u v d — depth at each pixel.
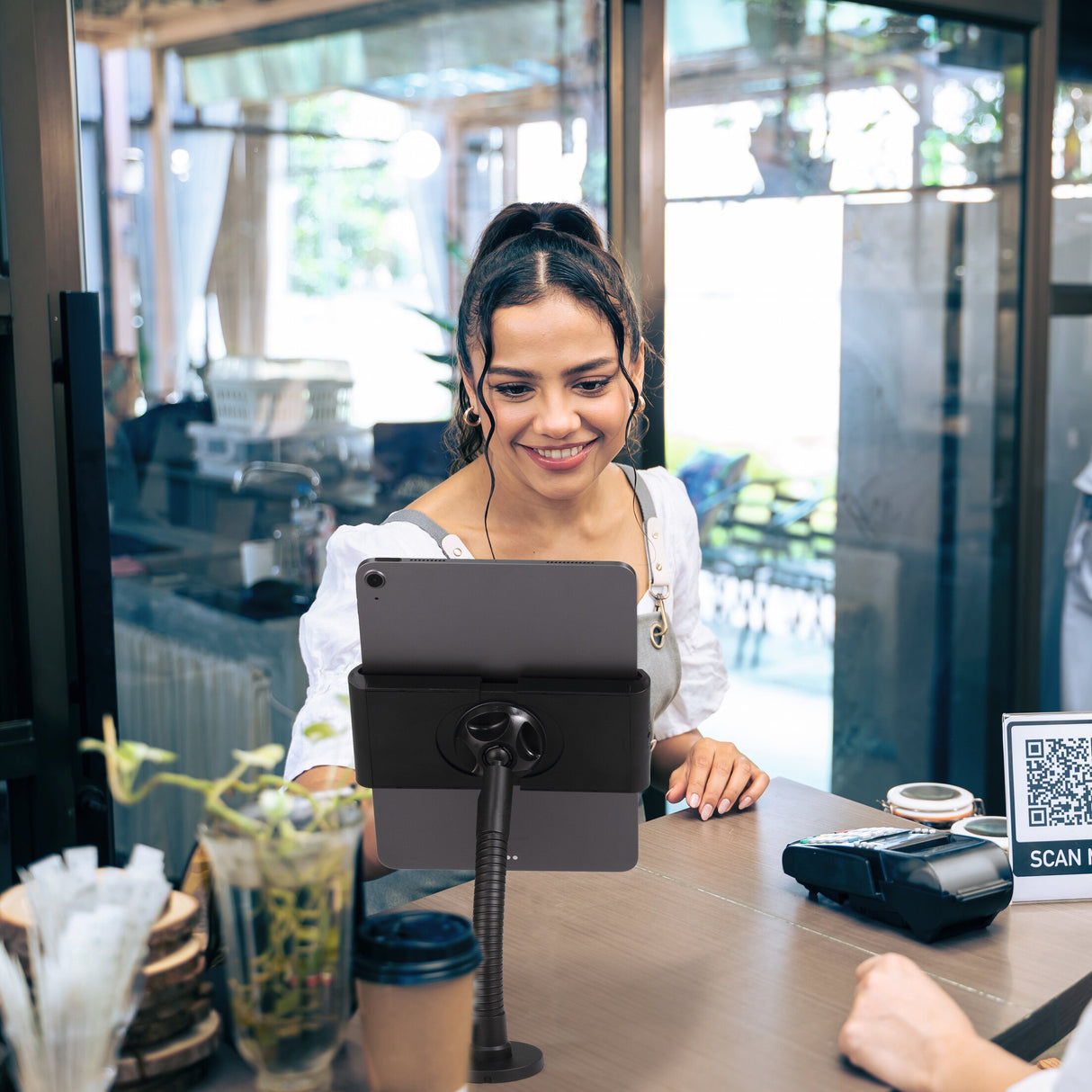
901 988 1.05
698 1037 1.07
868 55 2.74
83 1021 0.80
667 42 2.45
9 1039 0.82
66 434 1.93
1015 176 3.03
